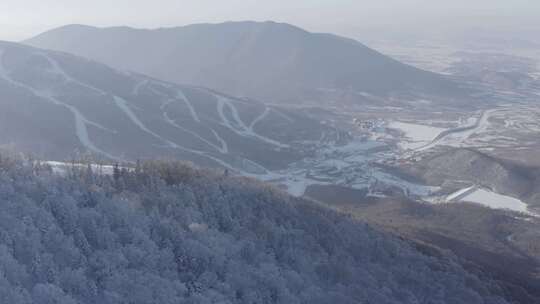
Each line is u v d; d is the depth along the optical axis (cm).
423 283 4769
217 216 4931
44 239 3688
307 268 4491
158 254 3919
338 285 4303
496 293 5162
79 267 3553
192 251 4075
